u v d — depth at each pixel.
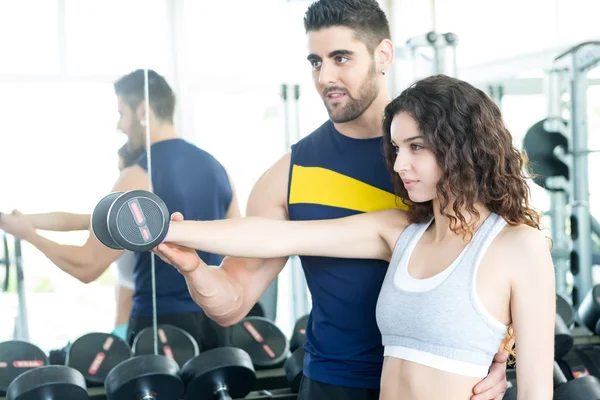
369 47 2.00
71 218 3.24
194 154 3.41
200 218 3.42
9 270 3.16
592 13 3.92
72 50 3.23
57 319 3.23
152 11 3.33
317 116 3.59
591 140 3.90
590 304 3.62
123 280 3.32
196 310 3.43
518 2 3.89
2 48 3.14
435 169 1.68
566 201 3.93
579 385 2.63
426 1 3.81
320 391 2.05
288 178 2.15
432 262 1.70
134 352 3.33
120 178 3.31
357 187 2.07
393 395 1.68
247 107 3.49
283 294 3.60
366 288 1.99
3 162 3.14
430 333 1.62
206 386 2.82
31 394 2.67
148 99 3.33
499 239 1.63
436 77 1.73
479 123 1.65
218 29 3.43
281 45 3.51
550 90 3.94
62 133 3.23
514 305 1.59
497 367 1.68
